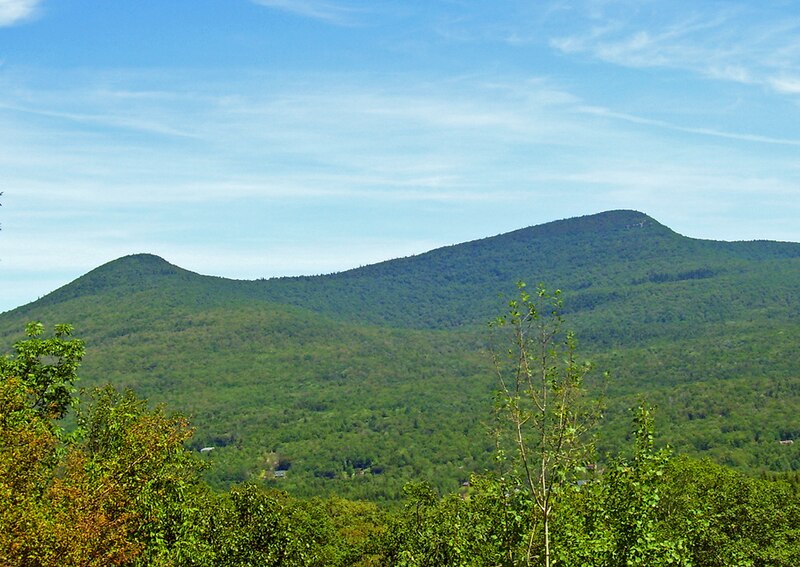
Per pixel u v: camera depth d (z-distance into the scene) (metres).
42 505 23.33
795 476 111.81
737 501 57.22
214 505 39.72
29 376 30.55
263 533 40.12
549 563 25.81
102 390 34.75
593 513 27.20
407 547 42.81
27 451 23.31
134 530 27.83
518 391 24.91
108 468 27.66
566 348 24.92
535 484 25.45
